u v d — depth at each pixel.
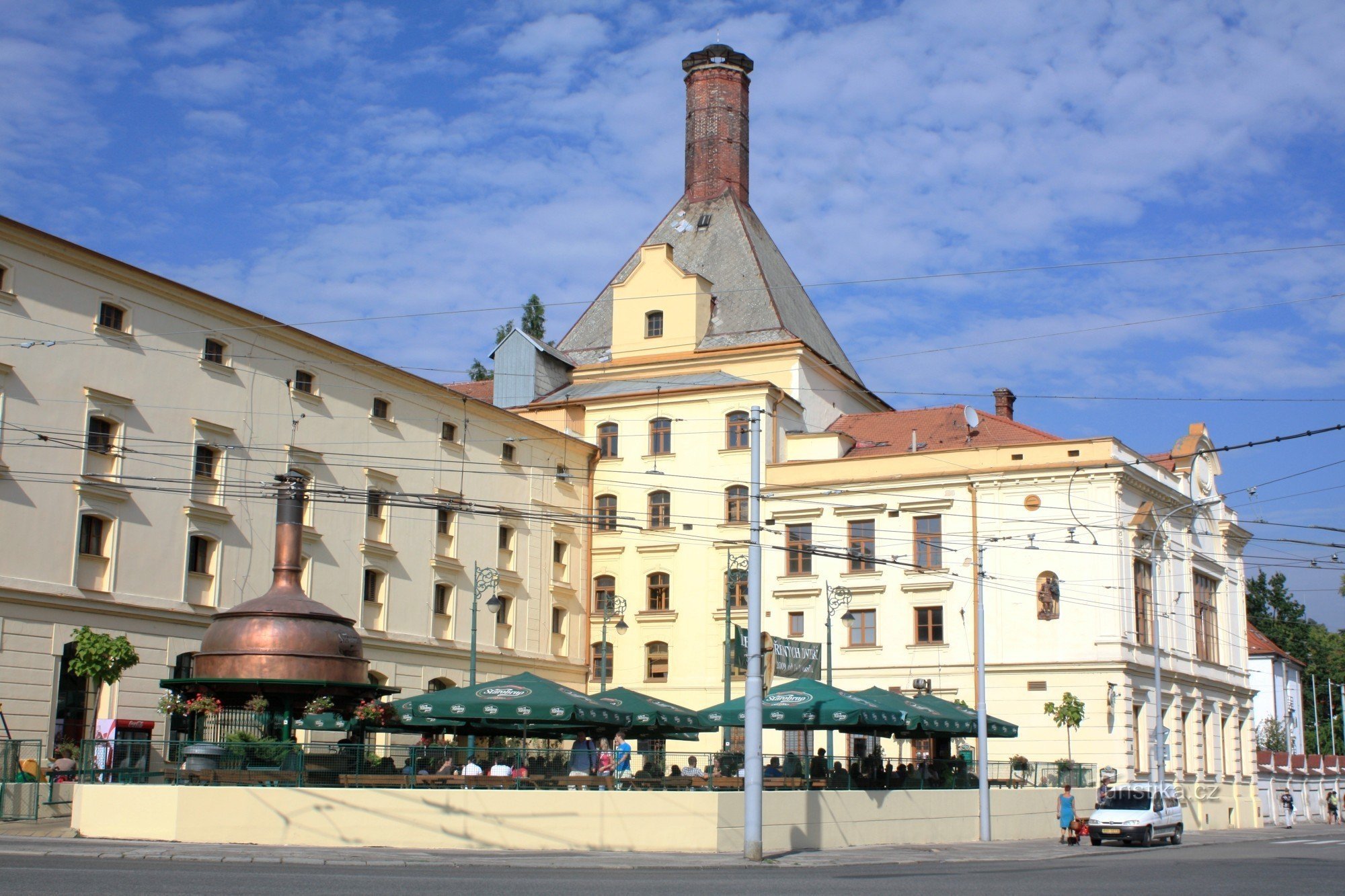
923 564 63.00
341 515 54.31
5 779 34.03
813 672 44.81
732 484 67.25
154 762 32.84
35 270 43.19
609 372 75.62
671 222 82.12
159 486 46.81
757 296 75.75
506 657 62.78
